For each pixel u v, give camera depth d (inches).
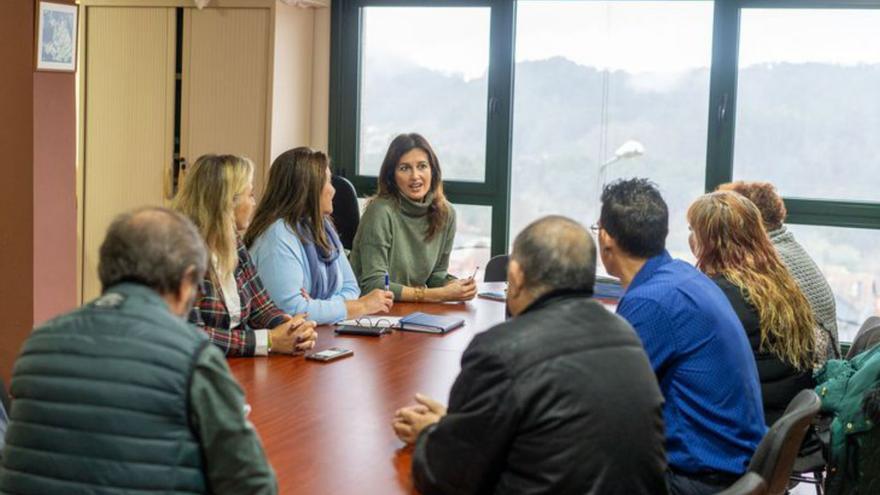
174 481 67.5
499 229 242.5
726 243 122.9
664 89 229.9
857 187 219.5
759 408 101.5
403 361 121.5
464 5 240.2
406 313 151.9
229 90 235.1
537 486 73.9
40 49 182.9
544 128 239.5
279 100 235.1
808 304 124.6
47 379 68.9
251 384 109.3
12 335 189.9
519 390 73.4
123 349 67.9
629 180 102.1
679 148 230.1
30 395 69.4
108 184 245.9
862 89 217.2
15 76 184.9
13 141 186.2
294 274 139.2
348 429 95.7
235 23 233.3
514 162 242.2
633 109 232.7
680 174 230.7
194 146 239.0
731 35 221.6
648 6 228.8
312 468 85.7
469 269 246.2
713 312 97.8
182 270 71.5
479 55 241.1
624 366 76.7
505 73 238.4
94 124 245.6
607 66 233.5
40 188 186.7
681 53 227.8
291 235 141.0
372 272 164.1
